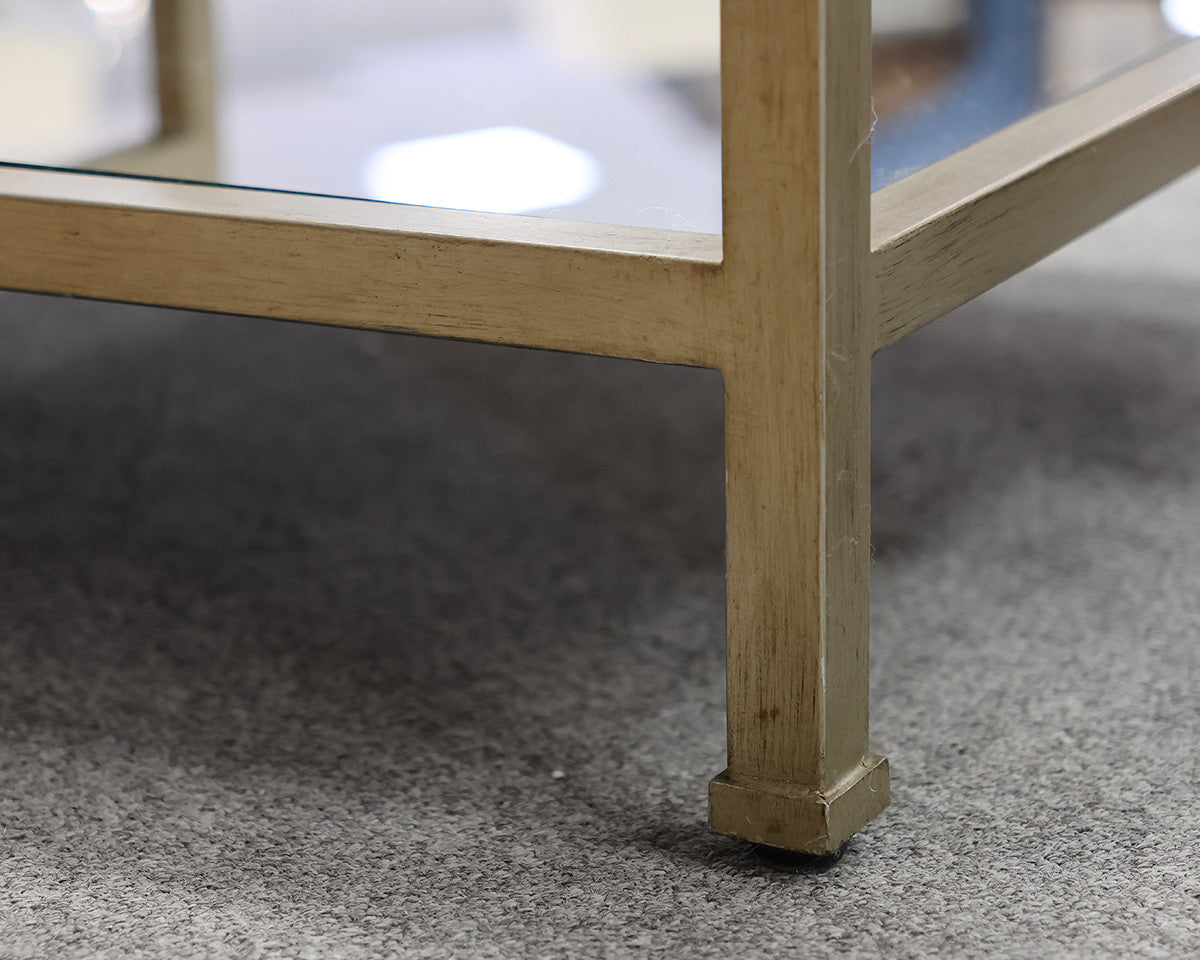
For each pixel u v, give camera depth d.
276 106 1.01
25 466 1.12
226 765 0.72
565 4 1.49
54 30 1.21
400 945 0.57
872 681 0.79
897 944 0.57
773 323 0.55
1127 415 1.16
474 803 0.68
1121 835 0.64
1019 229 0.68
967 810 0.67
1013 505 1.01
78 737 0.75
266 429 1.20
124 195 0.68
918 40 1.08
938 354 1.32
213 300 0.66
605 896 0.61
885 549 0.95
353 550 0.98
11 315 1.49
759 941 0.57
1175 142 0.84
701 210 0.64
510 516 1.03
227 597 0.91
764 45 0.52
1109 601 0.87
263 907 0.60
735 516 0.59
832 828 0.60
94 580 0.94
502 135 0.89
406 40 1.29
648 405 1.25
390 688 0.80
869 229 0.56
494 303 0.60
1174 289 1.47
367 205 0.66
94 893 0.61
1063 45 1.05
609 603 0.90
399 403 1.26
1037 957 0.56
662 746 0.73
